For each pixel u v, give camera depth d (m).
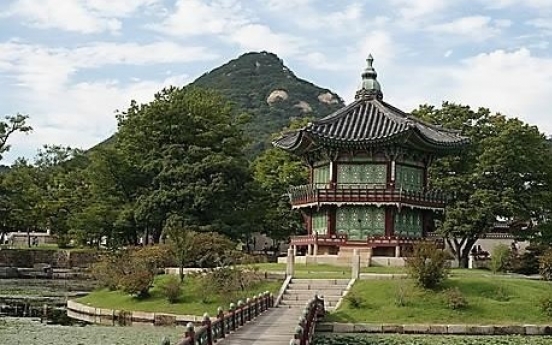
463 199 93.19
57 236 129.62
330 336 48.88
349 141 75.12
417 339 47.88
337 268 71.00
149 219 92.62
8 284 98.19
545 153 94.69
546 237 90.94
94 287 89.81
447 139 79.44
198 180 91.81
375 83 84.69
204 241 65.69
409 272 57.56
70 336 46.59
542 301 54.00
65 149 162.38
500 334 50.81
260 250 126.88
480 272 76.75
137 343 43.53
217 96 108.31
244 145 104.44
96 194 101.69
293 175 110.12
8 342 43.41
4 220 120.88
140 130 100.44
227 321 40.12
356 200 76.25
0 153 119.50
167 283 61.19
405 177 78.75
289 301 57.50
